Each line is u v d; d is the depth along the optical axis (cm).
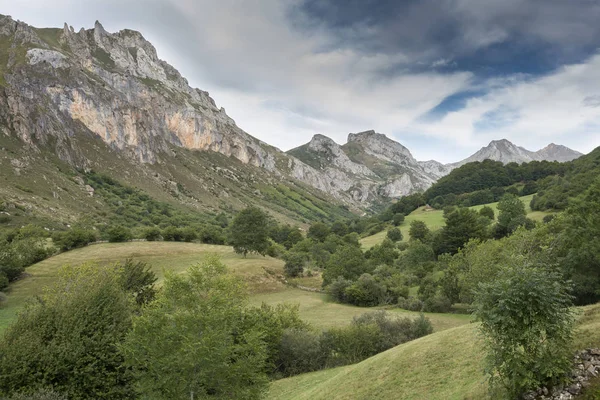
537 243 5003
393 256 9588
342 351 3706
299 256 8856
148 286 4784
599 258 3506
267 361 3562
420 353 2358
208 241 11125
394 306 6156
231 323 2062
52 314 2408
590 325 1499
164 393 1864
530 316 1191
